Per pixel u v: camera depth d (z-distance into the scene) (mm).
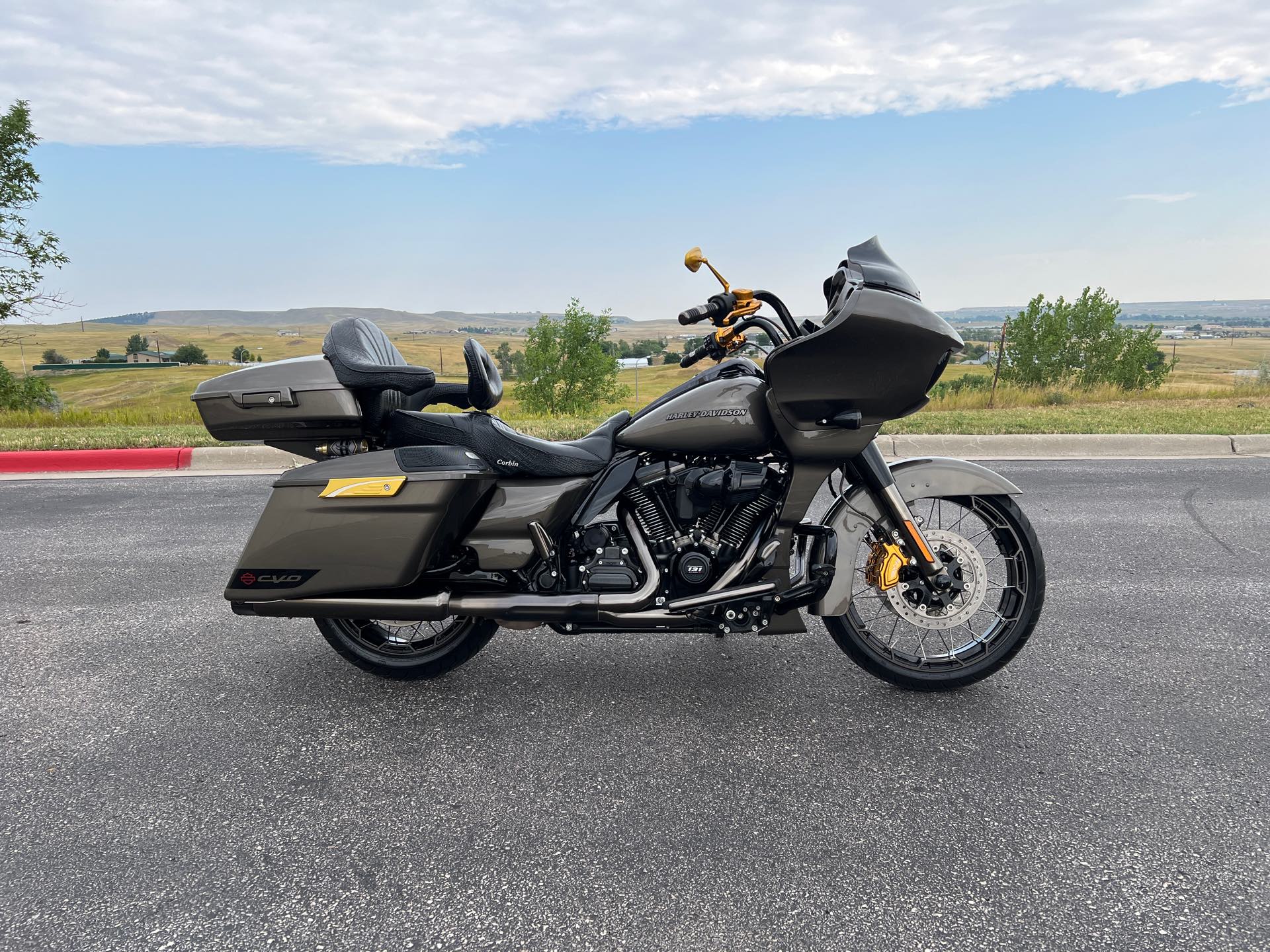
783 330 3148
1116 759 2746
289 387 2918
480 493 3027
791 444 2943
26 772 2742
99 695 3305
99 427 11227
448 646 3352
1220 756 2756
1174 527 5547
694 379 3125
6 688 3371
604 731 2988
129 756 2836
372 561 2939
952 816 2438
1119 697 3186
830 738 2912
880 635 3842
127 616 4172
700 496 2998
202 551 5254
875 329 2775
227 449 8281
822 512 5785
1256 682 3309
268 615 3062
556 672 3492
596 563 3062
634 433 3021
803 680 3379
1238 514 5867
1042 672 3414
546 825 2422
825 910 2049
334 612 3025
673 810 2490
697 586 3051
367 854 2295
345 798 2578
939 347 2830
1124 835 2338
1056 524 5656
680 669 3504
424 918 2037
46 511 6359
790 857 2260
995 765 2721
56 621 4109
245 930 2004
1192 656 3551
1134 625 3902
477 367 3059
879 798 2539
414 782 2664
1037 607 3158
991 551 5117
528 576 3123
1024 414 10914
